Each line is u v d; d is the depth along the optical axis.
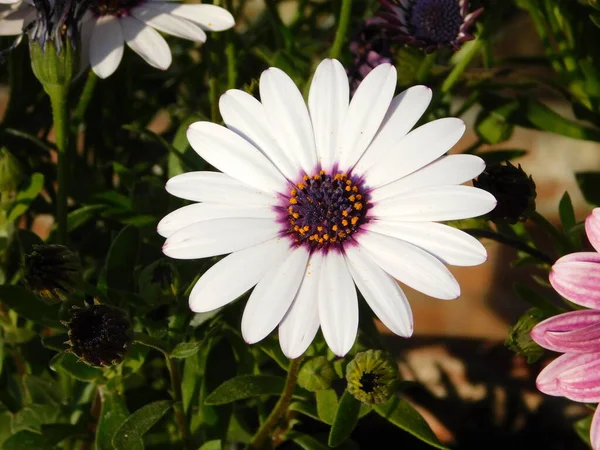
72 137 0.25
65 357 0.21
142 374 0.25
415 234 0.18
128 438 0.20
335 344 0.18
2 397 0.24
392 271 0.18
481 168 0.18
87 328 0.18
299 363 0.20
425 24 0.23
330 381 0.21
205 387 0.23
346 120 0.19
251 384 0.21
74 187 0.25
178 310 0.21
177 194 0.19
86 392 0.23
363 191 0.19
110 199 0.24
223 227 0.19
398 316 0.18
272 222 0.19
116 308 0.19
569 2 0.26
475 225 0.22
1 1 0.20
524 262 0.23
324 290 0.18
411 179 0.19
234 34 0.26
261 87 0.19
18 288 0.21
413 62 0.24
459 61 0.26
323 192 0.19
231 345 0.23
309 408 0.21
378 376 0.19
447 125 0.18
